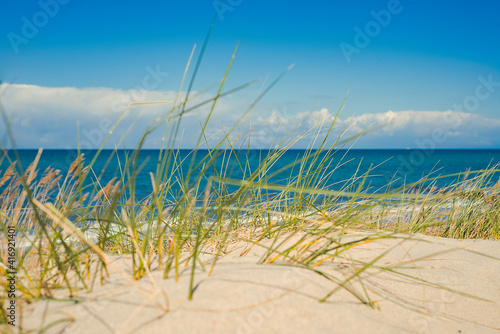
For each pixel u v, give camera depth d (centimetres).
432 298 178
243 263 174
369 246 230
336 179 1656
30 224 213
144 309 129
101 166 2728
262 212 255
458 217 355
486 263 229
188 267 171
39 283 153
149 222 168
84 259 189
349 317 136
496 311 173
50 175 219
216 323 123
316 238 200
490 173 368
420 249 242
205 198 164
